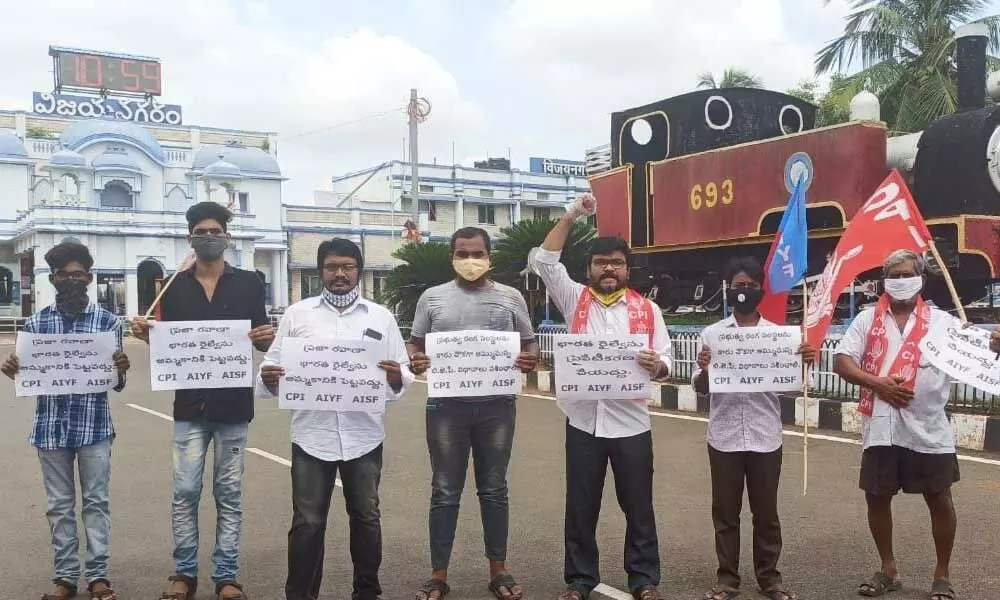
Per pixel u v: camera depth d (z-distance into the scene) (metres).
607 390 4.41
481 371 4.55
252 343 4.53
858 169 10.59
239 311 4.67
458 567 5.12
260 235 40.03
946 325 4.36
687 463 7.83
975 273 10.52
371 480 4.29
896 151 11.68
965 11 18.91
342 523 6.05
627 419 4.48
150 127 43.81
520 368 4.59
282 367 4.20
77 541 4.65
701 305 13.91
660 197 13.52
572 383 4.43
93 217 36.75
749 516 6.11
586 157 21.36
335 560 5.29
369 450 4.29
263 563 5.21
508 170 47.06
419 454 8.50
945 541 4.41
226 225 4.70
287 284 42.62
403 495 6.84
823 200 10.98
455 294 4.77
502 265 16.03
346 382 4.19
